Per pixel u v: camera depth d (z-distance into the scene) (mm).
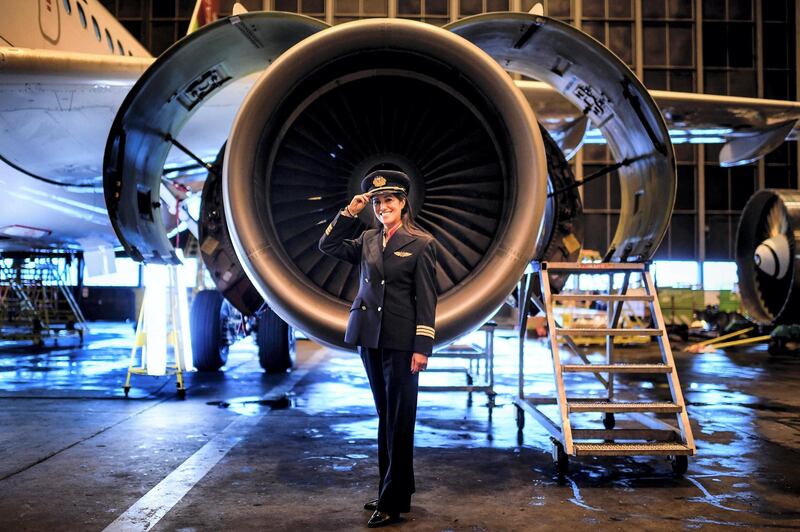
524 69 4375
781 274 9578
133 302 22781
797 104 5766
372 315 2811
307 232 3744
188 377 7137
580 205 4844
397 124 3834
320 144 3820
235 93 5160
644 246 4359
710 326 16266
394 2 20234
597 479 3381
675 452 3414
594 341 13219
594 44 3770
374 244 2893
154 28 20297
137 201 4180
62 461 3588
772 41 20969
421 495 3094
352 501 2977
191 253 9883
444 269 3588
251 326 11289
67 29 6578
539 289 4672
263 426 4555
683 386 7121
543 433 4438
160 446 3943
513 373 8047
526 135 3426
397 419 2760
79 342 12125
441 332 3320
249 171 3445
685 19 20828
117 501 2932
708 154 21047
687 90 20906
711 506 2967
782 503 3016
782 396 6402
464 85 3648
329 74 3650
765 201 10273
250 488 3145
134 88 3699
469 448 4000
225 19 3545
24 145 5648
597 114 4496
